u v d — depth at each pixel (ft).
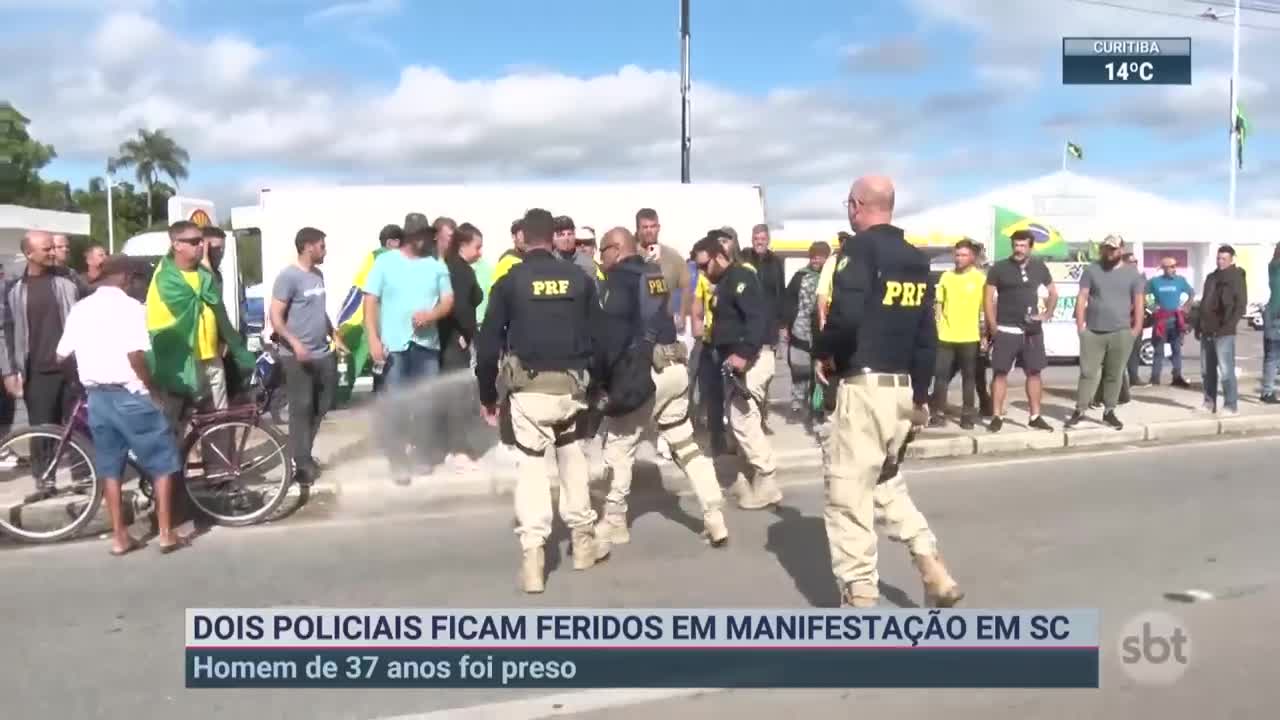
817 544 22.81
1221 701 14.65
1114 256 34.94
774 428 36.35
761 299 24.86
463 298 28.55
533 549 19.72
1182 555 21.84
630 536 23.75
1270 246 129.59
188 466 24.94
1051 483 29.07
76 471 24.52
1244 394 44.52
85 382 22.15
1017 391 45.47
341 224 45.42
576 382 19.72
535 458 19.83
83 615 18.86
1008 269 34.76
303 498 27.04
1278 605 18.63
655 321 22.11
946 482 29.27
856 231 17.17
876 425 16.69
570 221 26.58
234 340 25.26
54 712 14.78
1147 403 41.65
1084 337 35.42
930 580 17.48
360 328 31.50
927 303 16.88
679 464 22.77
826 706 14.83
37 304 27.14
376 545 23.32
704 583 20.17
